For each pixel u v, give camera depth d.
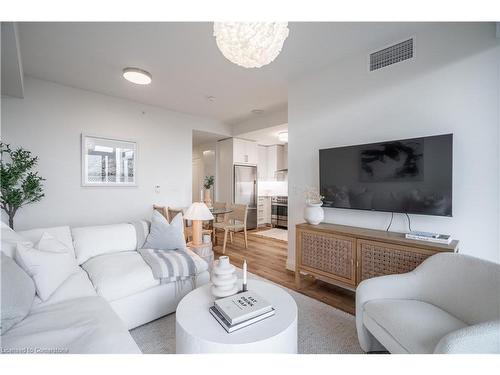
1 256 1.31
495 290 1.22
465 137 1.89
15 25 1.77
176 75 3.03
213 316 1.30
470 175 1.87
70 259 1.75
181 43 2.33
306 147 3.00
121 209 3.86
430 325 1.22
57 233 2.05
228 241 4.78
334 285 2.70
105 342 1.08
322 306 2.22
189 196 4.73
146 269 1.90
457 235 1.94
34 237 1.92
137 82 2.98
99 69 2.88
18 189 2.74
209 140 6.09
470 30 1.88
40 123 3.16
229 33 1.24
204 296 1.53
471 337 0.97
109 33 2.17
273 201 6.58
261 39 1.25
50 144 3.23
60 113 3.31
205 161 6.59
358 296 1.56
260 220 6.55
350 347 1.65
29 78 3.07
